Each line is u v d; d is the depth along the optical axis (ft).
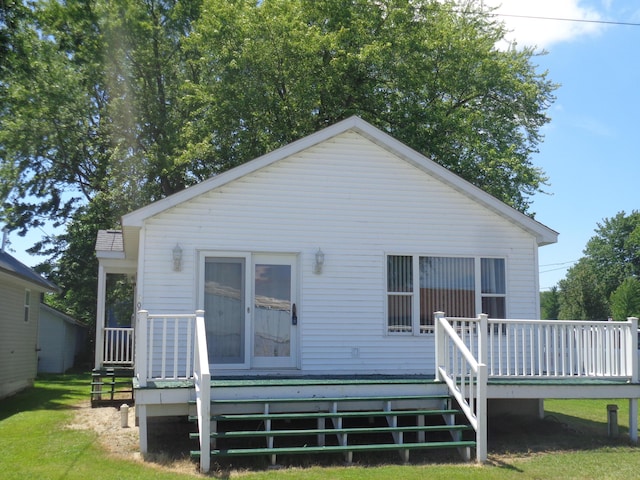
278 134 76.13
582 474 29.01
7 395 60.70
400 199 43.34
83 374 101.76
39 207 117.50
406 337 42.50
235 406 31.91
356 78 76.33
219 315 40.19
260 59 73.82
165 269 39.40
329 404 33.12
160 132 92.89
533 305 44.80
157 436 35.22
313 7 78.69
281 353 40.86
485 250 44.39
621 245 220.02
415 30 77.36
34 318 72.69
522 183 82.84
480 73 83.82
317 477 27.43
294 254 41.55
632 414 37.01
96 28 83.10
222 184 40.27
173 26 90.02
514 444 36.06
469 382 34.27
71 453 30.89
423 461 31.09
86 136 105.81
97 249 54.29
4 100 71.87
